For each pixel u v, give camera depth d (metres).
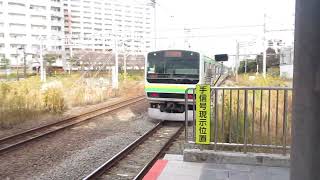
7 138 9.59
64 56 59.84
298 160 1.83
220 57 17.03
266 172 5.16
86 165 7.26
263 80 25.78
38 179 6.38
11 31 78.12
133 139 10.04
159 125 12.46
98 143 9.34
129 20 48.69
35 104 14.88
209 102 5.84
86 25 65.12
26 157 7.99
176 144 9.44
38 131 11.11
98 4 59.53
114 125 12.52
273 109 9.32
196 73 12.54
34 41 81.25
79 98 19.36
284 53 40.00
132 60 49.19
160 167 5.50
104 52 44.59
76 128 11.80
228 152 5.78
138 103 20.08
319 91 1.76
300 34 1.83
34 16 80.94
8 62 64.25
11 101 14.20
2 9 76.56
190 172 5.23
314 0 1.78
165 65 12.88
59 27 82.31
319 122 1.76
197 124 5.93
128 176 6.59
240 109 7.81
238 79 42.50
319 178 1.76
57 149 8.74
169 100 12.78
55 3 81.19
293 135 1.87
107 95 23.20
